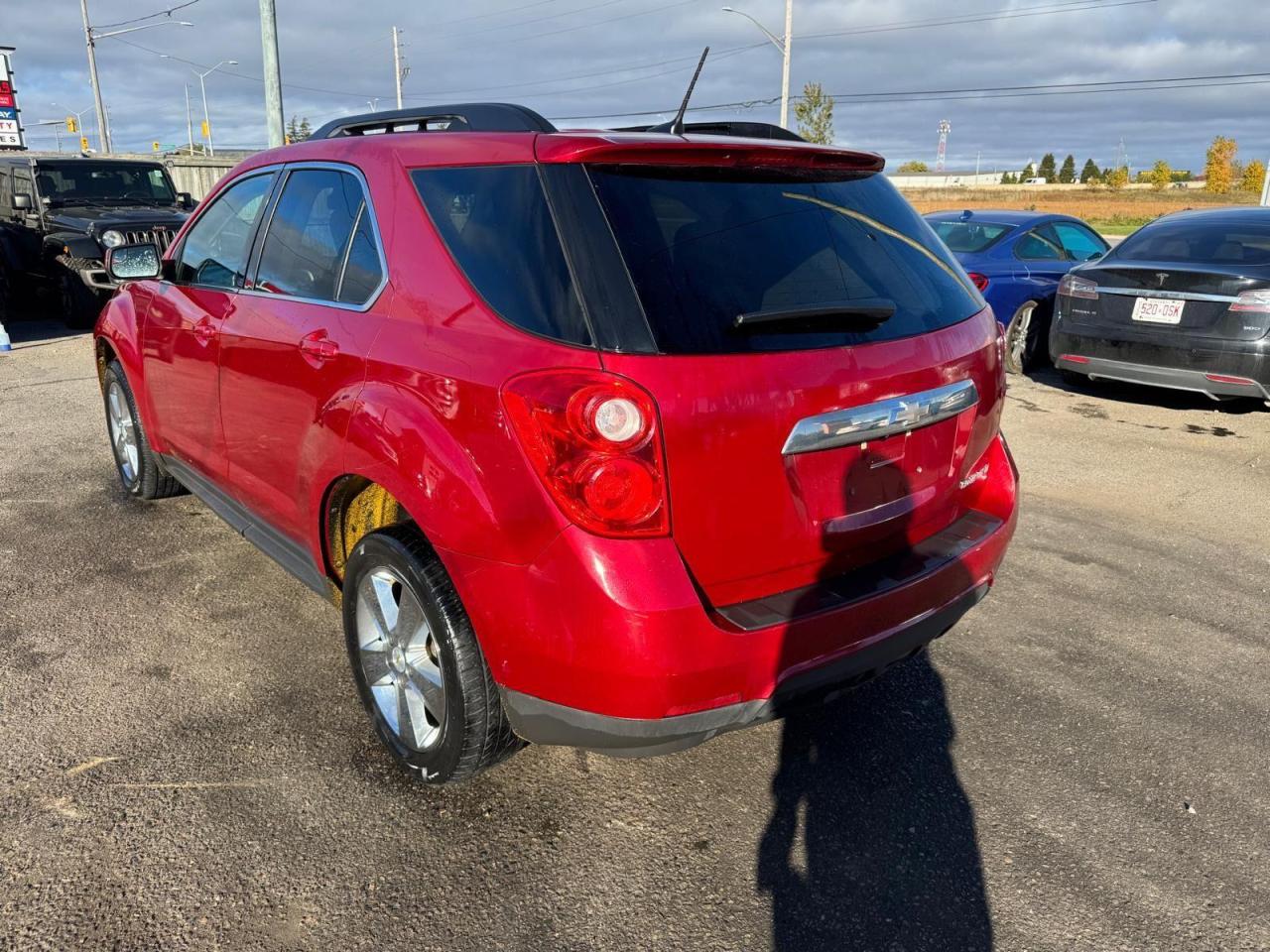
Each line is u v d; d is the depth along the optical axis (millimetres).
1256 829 2676
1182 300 6941
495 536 2217
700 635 2139
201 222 3982
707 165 2441
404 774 2824
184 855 2467
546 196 2307
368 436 2559
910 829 2660
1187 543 4816
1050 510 5293
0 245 12055
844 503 2475
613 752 2305
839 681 2420
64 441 6227
